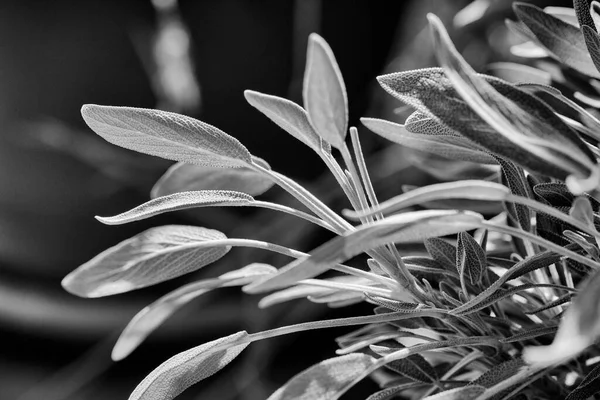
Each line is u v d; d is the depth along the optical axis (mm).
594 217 360
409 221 314
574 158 313
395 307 374
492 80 337
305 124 359
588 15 378
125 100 825
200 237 373
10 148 825
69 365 869
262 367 818
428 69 342
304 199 374
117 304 880
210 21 813
